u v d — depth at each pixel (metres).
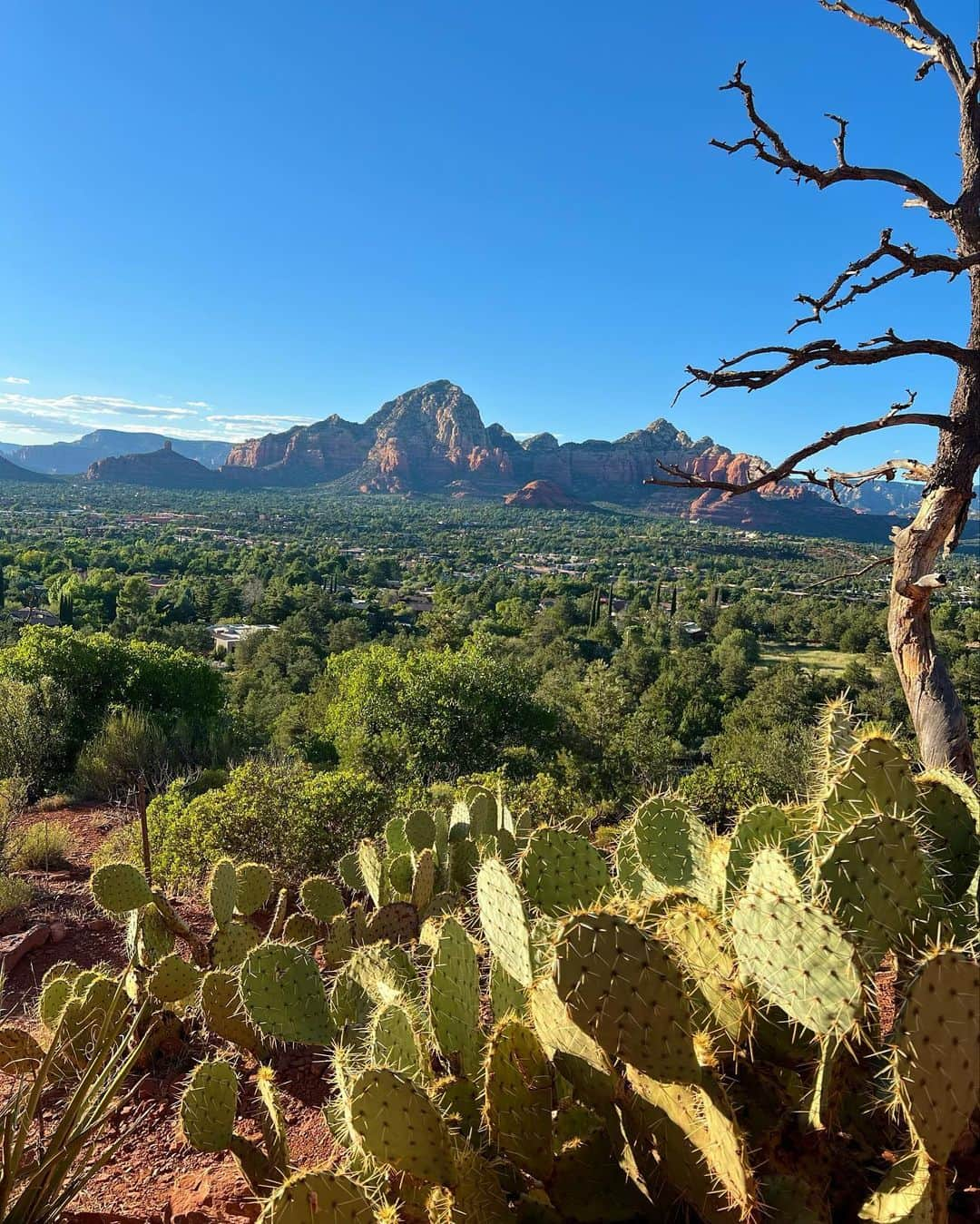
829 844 1.74
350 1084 1.63
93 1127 2.03
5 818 6.20
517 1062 1.64
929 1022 1.25
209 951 3.67
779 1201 1.36
